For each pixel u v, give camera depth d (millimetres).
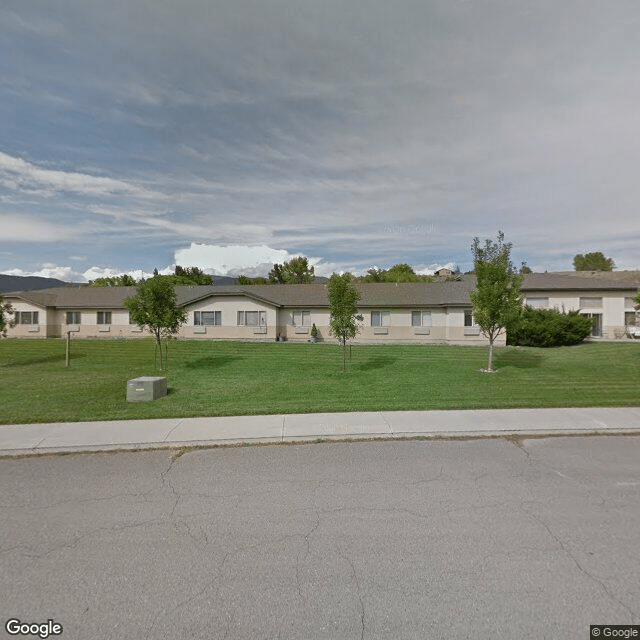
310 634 2615
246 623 2719
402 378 12328
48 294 30922
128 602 2920
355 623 2703
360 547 3561
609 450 5980
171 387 10930
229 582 3117
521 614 2771
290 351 20734
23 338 28344
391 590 3010
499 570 3223
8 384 11375
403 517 4074
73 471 5332
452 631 2629
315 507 4305
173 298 14984
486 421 7344
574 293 27844
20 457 5871
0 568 3312
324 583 3096
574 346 22562
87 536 3775
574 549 3496
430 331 25703
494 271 13273
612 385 10750
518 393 9750
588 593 2965
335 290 13688
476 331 24641
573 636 2592
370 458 5738
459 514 4121
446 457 5750
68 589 3061
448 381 11672
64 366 15922
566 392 9828
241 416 7777
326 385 11148
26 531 3865
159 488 4801
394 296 27047
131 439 6465
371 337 26281
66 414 7875
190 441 6375
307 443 6395
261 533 3809
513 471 5223
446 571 3219
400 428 6984
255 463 5574
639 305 14562
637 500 4398
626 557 3381
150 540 3705
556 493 4574
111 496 4598
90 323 29469
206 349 21656
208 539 3713
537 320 22766
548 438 6559
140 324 14766
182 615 2793
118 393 10016
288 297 28266
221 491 4711
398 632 2621
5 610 2865
